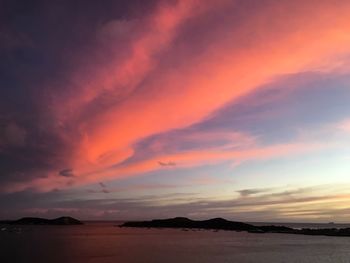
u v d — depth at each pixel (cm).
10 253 9925
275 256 9381
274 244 13225
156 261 8369
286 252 10325
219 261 8406
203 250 10919
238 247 11931
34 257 9062
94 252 10306
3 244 12975
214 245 12825
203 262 8231
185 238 17025
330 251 10600
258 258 8956
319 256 9362
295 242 14300
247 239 16188
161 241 14850
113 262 8194
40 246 12206
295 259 8825
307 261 8494
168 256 9312
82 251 10575
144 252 10331
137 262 8206
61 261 8362
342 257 9225
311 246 12288
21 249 11075
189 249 11238
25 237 17450
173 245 12794
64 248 11500
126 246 12344
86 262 8188
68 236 18600
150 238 17012
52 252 10275
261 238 16938
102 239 16125
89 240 15438
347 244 13238
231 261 8412
